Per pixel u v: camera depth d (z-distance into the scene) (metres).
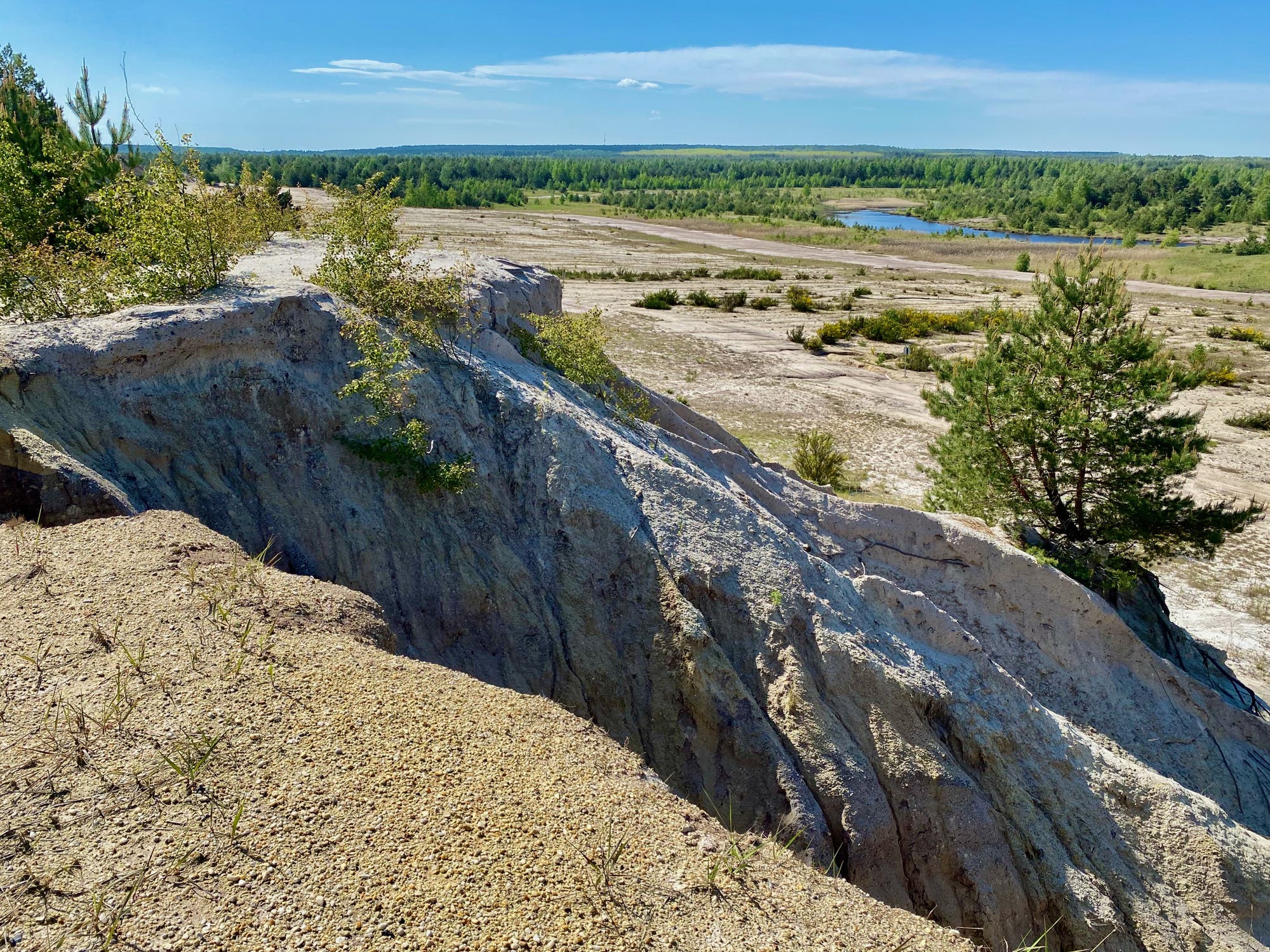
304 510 10.22
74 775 5.11
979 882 10.24
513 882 5.06
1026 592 16.36
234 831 4.93
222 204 11.82
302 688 6.28
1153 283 90.12
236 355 10.49
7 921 4.20
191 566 7.45
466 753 6.08
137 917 4.35
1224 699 16.98
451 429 11.80
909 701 11.23
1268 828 15.15
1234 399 41.56
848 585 12.98
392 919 4.63
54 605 6.59
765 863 6.03
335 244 13.13
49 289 11.05
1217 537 19.22
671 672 10.42
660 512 11.80
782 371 41.50
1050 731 12.62
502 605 10.76
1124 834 11.87
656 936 5.00
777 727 10.21
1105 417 19.59
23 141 21.05
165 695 5.86
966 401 21.23
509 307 17.02
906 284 79.06
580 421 12.68
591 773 6.32
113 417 9.21
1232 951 11.01
